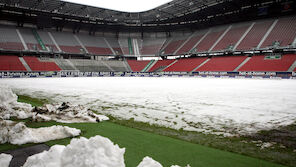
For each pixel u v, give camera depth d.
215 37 54.09
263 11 46.66
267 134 5.53
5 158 3.17
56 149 2.74
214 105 9.91
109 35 69.94
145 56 65.62
